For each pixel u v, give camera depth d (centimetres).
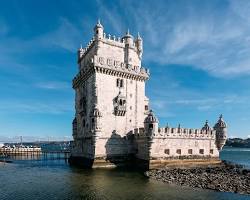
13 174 5309
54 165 7050
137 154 6078
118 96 6181
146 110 7025
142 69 6675
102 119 5991
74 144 7556
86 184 4144
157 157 5647
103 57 6156
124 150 6188
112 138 6075
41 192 3666
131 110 6444
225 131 6694
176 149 5944
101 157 5897
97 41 6303
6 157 10588
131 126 6397
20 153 11288
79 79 7138
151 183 4206
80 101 6988
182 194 3559
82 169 5816
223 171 5581
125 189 3803
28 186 4056
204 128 7025
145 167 5612
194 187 3975
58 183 4256
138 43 6962
